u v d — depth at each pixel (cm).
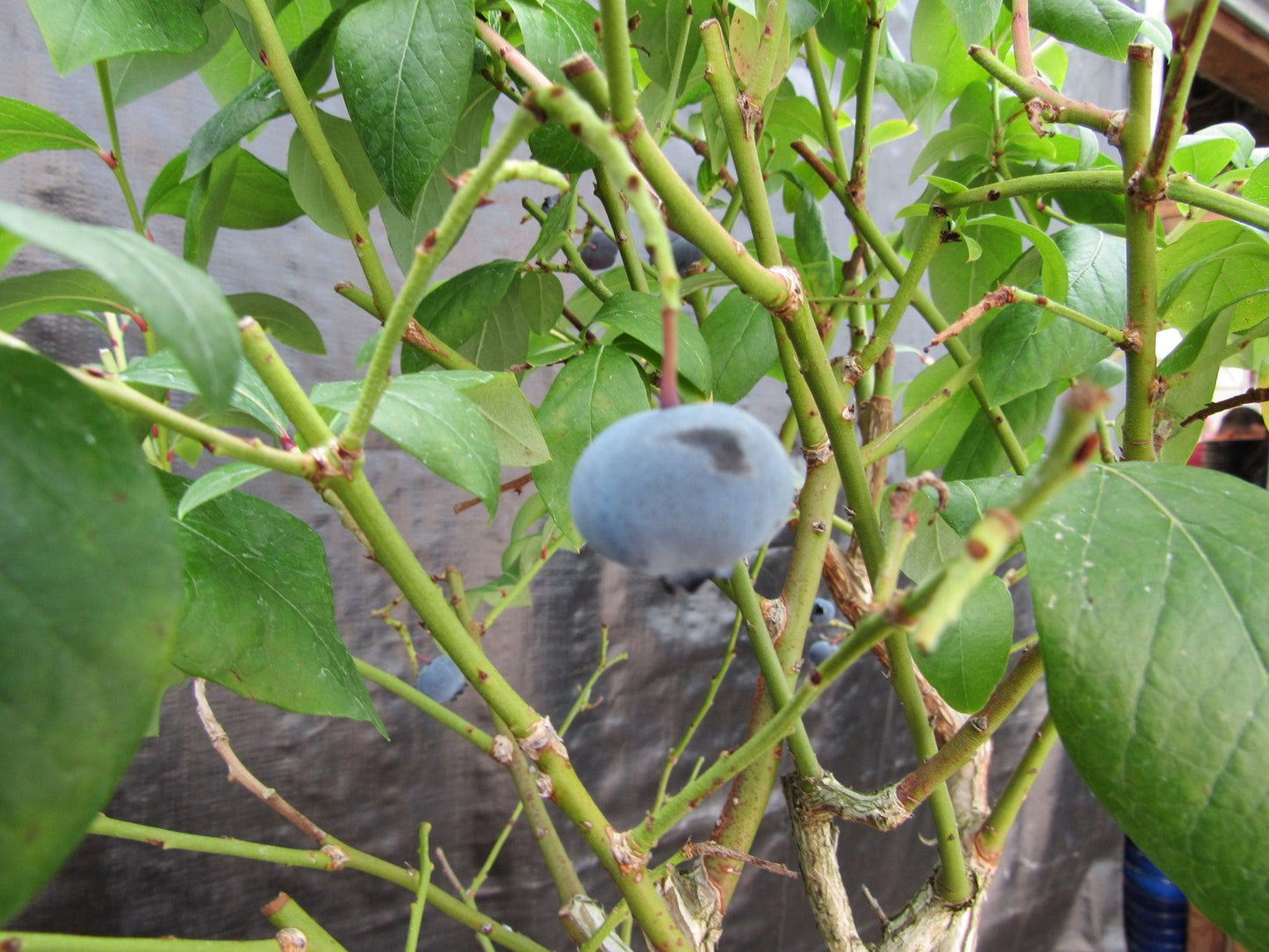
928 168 102
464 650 48
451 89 56
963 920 78
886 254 80
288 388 42
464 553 132
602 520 34
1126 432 60
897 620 34
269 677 50
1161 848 38
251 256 115
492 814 136
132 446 34
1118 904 224
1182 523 45
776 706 73
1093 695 40
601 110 44
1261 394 70
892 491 37
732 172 107
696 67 82
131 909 107
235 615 50
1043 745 76
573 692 142
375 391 41
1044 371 68
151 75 84
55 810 28
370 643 124
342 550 121
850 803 69
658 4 75
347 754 122
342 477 43
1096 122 59
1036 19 74
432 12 56
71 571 30
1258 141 209
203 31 60
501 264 75
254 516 56
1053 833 211
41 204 100
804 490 76
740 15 56
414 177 56
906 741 182
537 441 60
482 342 91
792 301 54
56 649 29
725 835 76
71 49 55
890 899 183
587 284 86
